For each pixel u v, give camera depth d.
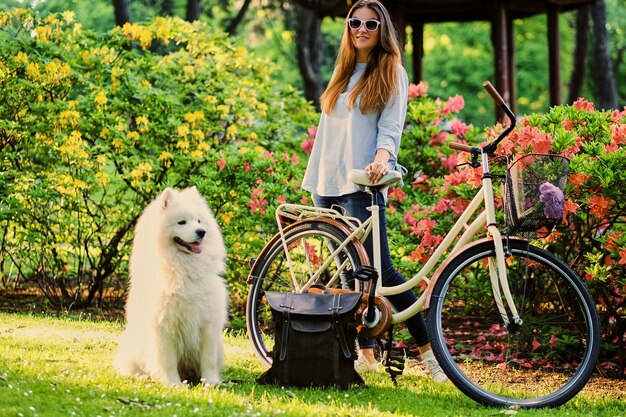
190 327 5.77
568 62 40.22
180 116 10.32
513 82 16.09
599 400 5.81
